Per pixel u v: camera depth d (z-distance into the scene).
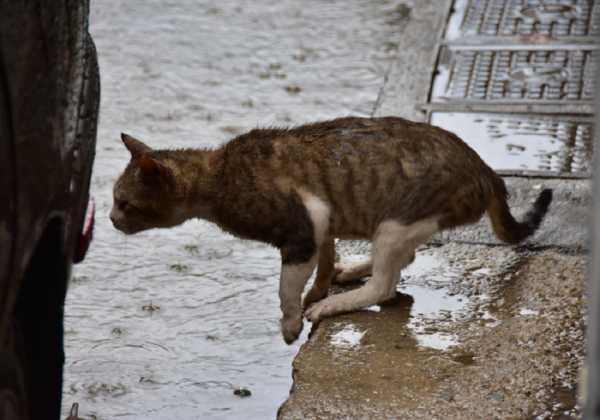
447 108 9.85
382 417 5.60
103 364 6.60
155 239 8.31
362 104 10.38
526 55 10.79
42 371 4.83
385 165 6.57
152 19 12.87
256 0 13.45
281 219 6.57
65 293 4.89
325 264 7.09
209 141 9.66
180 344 6.85
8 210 4.16
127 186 6.79
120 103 10.57
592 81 10.13
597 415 2.33
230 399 6.21
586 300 6.84
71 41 4.82
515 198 8.19
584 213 7.93
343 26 12.44
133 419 6.01
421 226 6.64
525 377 5.96
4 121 4.11
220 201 6.68
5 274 4.17
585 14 11.57
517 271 7.34
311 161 6.61
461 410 5.65
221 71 11.36
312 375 6.08
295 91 10.79
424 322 6.71
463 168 6.68
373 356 6.29
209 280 7.68
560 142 9.10
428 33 11.66
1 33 4.07
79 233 5.12
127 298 7.44
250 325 7.05
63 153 4.70
